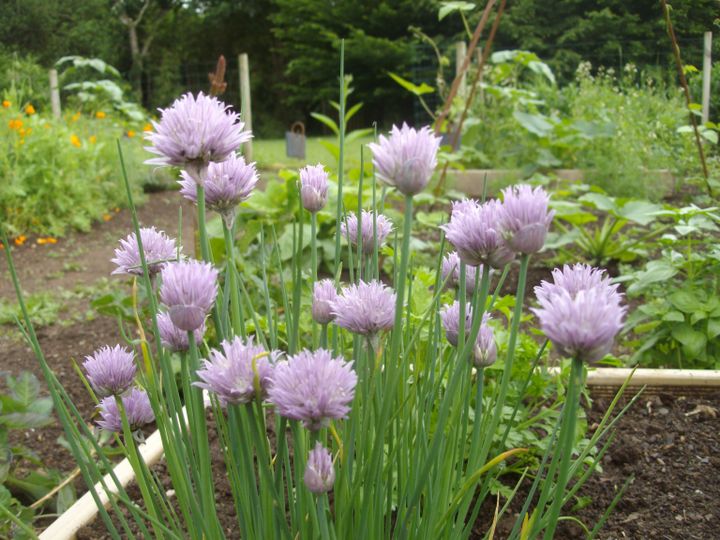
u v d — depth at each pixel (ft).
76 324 3.94
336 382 0.86
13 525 1.80
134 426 1.21
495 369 2.03
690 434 2.19
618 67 9.61
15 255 5.89
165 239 1.21
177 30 22.49
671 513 1.84
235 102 20.72
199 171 0.96
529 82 10.02
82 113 10.77
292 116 22.86
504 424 1.89
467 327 1.11
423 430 1.15
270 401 0.90
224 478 2.00
